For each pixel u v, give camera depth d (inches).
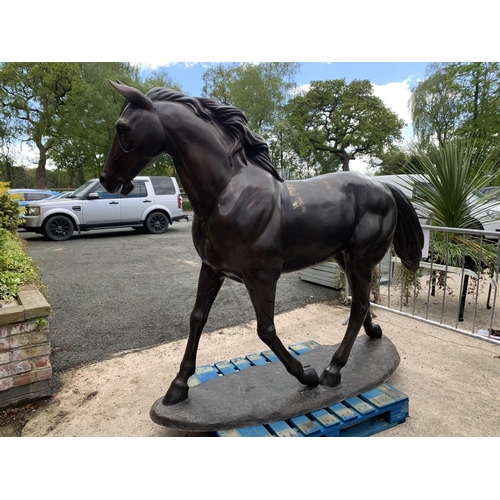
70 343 126.4
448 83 687.1
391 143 900.6
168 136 64.7
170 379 102.1
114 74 793.6
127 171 64.9
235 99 856.3
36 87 813.9
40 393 92.5
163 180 424.5
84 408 89.3
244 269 68.6
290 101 945.5
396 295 180.9
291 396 77.8
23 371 89.0
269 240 68.1
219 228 66.9
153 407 76.2
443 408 85.7
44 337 90.7
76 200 370.3
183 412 73.4
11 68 791.1
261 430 71.7
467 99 671.8
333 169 1023.6
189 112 65.8
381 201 82.9
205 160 65.4
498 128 593.3
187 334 134.1
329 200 76.2
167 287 196.4
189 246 331.0
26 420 85.0
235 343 125.2
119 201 390.6
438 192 154.0
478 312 155.7
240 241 66.7
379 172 893.8
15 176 1158.3
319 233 74.9
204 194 66.6
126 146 63.2
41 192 550.9
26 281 114.3
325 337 129.4
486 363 107.3
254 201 66.9
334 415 75.9
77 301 172.1
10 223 255.4
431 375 100.7
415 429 78.4
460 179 147.6
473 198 175.0
